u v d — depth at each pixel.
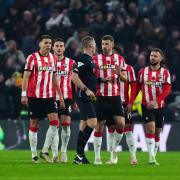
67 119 42.56
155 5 73.62
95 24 69.06
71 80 42.09
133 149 40.88
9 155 49.84
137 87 40.69
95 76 39.22
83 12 71.69
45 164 38.97
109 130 41.34
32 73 40.19
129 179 30.17
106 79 39.56
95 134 39.53
